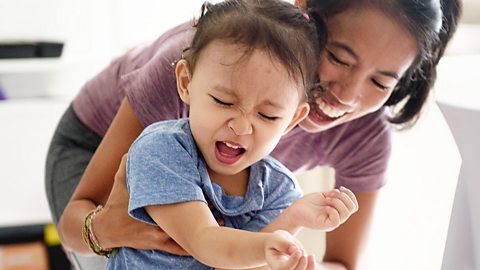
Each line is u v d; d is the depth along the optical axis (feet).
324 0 3.03
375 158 3.87
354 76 3.13
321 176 6.66
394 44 3.05
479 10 5.17
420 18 3.05
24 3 7.82
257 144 2.58
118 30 8.25
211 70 2.54
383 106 3.68
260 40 2.52
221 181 2.77
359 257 4.13
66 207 3.67
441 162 4.74
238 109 2.51
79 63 7.99
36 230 7.89
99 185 3.57
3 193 7.84
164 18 8.27
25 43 7.74
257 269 2.66
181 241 2.46
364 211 4.03
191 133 2.71
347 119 3.41
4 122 7.68
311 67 2.78
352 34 3.03
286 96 2.56
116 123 3.54
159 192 2.50
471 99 2.84
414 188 4.91
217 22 2.64
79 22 8.12
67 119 4.46
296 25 2.71
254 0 2.77
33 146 7.82
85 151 4.32
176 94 3.34
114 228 2.91
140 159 2.61
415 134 4.90
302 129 3.68
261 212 2.83
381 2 2.99
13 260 7.77
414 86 3.60
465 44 4.78
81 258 3.93
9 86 8.32
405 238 4.88
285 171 2.96
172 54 3.34
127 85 3.89
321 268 3.84
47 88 8.46
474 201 2.77
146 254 2.79
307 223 2.58
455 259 2.89
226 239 2.30
